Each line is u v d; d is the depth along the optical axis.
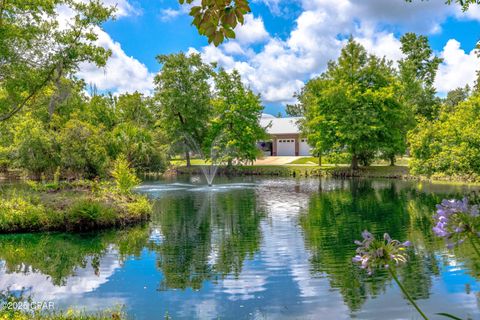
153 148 36.59
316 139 35.44
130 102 50.69
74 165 27.05
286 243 10.76
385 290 7.09
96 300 6.83
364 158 35.81
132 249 10.41
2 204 13.40
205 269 8.62
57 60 15.32
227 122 40.12
